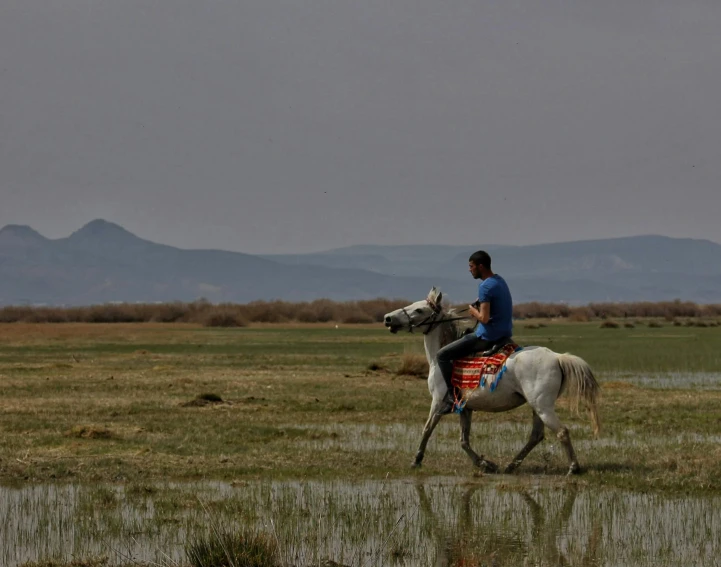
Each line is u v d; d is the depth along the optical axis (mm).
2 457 15641
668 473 14664
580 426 19969
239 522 11586
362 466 15430
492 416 21719
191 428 19266
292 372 34188
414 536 11266
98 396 25250
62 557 10477
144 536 11234
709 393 26812
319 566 10055
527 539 11211
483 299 14891
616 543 11039
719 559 10445
